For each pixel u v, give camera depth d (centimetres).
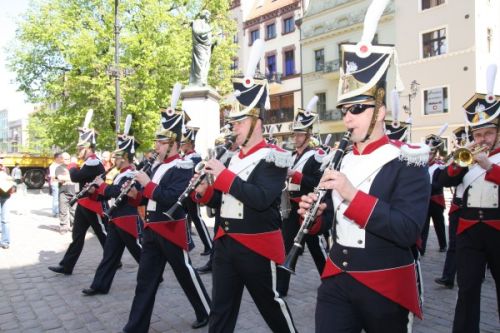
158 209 409
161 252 413
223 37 2250
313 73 3139
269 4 3488
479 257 371
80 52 1683
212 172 311
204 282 589
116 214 534
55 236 948
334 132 3047
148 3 1789
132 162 603
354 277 231
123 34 1777
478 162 359
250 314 470
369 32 243
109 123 1844
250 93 333
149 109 1788
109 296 538
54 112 1934
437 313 466
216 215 475
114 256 548
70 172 621
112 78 1714
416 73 2552
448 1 2414
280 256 325
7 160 2270
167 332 425
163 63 1819
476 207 374
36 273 648
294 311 475
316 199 260
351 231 237
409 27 2572
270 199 307
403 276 230
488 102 393
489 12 2411
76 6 1808
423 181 229
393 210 219
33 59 1877
